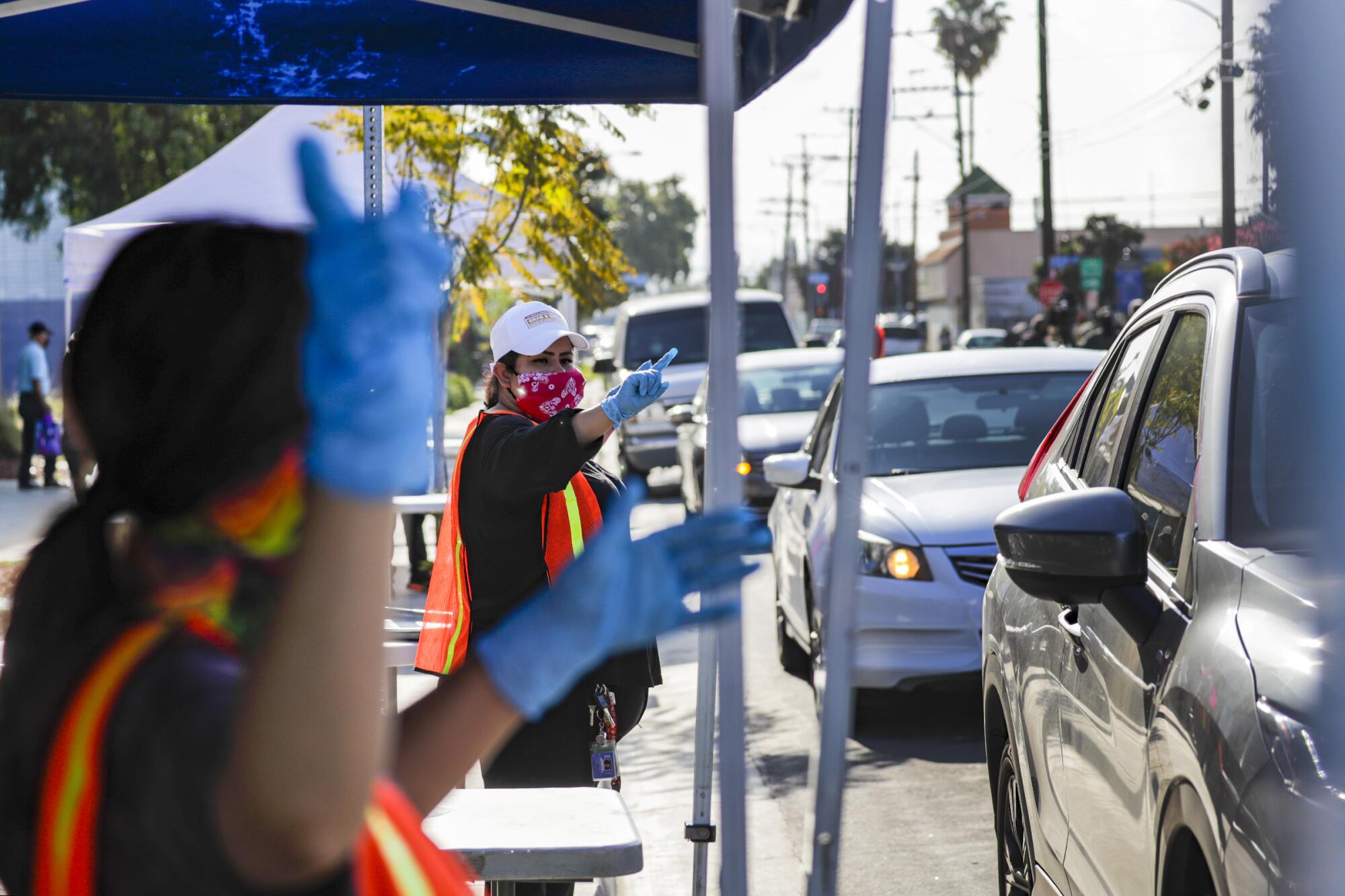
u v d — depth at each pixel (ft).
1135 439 10.88
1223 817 6.50
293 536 3.27
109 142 92.38
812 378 47.65
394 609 15.19
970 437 25.08
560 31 11.24
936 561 21.67
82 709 3.13
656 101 12.25
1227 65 77.10
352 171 38.93
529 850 8.16
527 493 11.85
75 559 3.33
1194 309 10.27
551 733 12.07
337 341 2.86
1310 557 6.19
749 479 43.55
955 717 23.04
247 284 3.26
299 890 3.01
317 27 11.25
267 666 2.92
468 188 41.63
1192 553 8.34
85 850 3.02
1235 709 6.65
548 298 46.70
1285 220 4.62
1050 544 8.50
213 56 11.55
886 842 17.43
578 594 3.70
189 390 3.23
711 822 11.48
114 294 3.32
